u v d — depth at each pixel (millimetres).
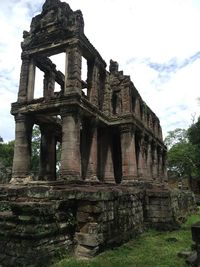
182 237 14977
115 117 25641
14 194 12289
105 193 11883
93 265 9430
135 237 14875
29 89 21859
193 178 57125
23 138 21250
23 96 21719
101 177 24891
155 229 17625
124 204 14305
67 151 18484
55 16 21781
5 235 9414
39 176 24016
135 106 29375
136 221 15836
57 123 25188
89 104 21047
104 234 11555
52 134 25641
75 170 18234
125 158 24516
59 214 10547
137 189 17031
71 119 18922
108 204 12242
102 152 25484
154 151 35250
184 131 65562
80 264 9406
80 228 11281
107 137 25844
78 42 20312
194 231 8305
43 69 24547
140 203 17266
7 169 45125
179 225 18672
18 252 9023
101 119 23531
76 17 20906
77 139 18812
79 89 19672
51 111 21031
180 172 60656
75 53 20094
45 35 21750
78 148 18781
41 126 25078
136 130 27953
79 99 19328
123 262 9953
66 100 19281
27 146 21328
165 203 18031
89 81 22969
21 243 9109
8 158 53719
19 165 20734
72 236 11148
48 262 9359
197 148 50812
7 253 9250
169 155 60781
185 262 9633
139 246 12828
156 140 36469
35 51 22031
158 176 37844
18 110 21656
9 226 9453
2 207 11477
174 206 19625
